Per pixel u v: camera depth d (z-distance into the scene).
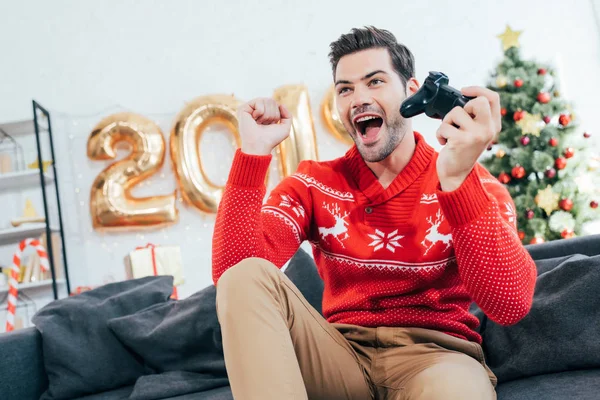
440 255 1.22
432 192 1.26
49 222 3.12
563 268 1.49
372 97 1.28
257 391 0.87
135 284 2.23
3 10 3.58
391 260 1.23
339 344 1.15
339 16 3.61
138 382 1.82
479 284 1.02
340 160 1.40
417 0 3.61
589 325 1.39
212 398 1.64
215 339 1.87
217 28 3.60
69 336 1.93
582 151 3.12
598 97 3.60
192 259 3.39
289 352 0.92
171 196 3.25
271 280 1.01
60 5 3.59
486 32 3.61
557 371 1.41
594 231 3.38
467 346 1.20
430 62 3.58
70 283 3.33
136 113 3.50
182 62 3.56
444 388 0.96
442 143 1.03
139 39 3.57
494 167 3.08
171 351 1.88
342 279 1.29
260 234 1.16
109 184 3.17
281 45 3.59
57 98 3.51
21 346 1.89
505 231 1.01
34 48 3.55
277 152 3.41
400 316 1.23
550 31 3.64
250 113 1.19
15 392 1.83
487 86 3.20
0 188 3.48
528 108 3.11
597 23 3.65
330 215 1.31
